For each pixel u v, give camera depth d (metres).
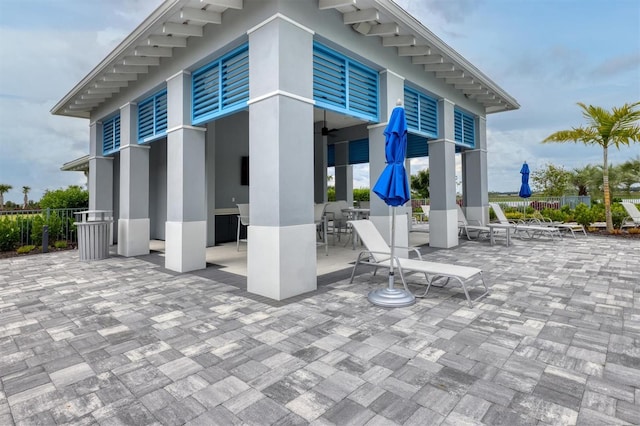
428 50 5.93
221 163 9.24
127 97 7.07
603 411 1.81
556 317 3.23
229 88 4.90
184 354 2.53
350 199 12.52
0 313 3.52
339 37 4.85
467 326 3.02
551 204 15.23
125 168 7.12
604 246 7.70
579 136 10.24
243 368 2.30
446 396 1.96
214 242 8.45
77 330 3.03
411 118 6.77
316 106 4.77
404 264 4.11
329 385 2.08
